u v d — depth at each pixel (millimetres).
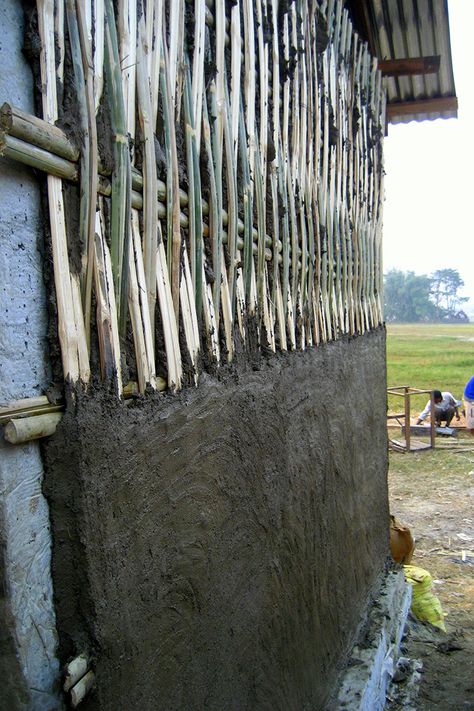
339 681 3434
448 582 6105
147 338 1676
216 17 2180
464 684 4180
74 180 1402
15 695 1298
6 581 1257
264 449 2566
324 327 3615
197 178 1987
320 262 3566
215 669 2041
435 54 6051
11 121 1204
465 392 12859
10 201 1277
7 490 1261
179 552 1826
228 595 2164
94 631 1394
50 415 1328
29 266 1325
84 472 1381
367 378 4680
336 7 3932
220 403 2145
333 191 3861
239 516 2287
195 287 1991
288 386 2908
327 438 3545
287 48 2994
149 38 1708
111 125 1526
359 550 4199
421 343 43219
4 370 1263
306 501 3109
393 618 4496
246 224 2432
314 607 3150
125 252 1573
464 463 10711
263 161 2660
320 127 3588
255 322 2541
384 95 5531
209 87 2135
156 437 1708
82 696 1355
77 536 1371
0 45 1254
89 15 1454
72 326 1387
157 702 1670
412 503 8703
